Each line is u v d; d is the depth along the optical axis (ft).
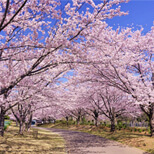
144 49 40.40
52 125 157.07
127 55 30.94
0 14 13.74
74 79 37.63
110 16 17.29
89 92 60.80
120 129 75.00
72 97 43.21
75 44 18.62
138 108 64.69
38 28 17.95
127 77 39.91
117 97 70.74
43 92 35.50
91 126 101.55
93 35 19.02
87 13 17.51
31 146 35.29
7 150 27.94
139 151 31.91
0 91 16.43
